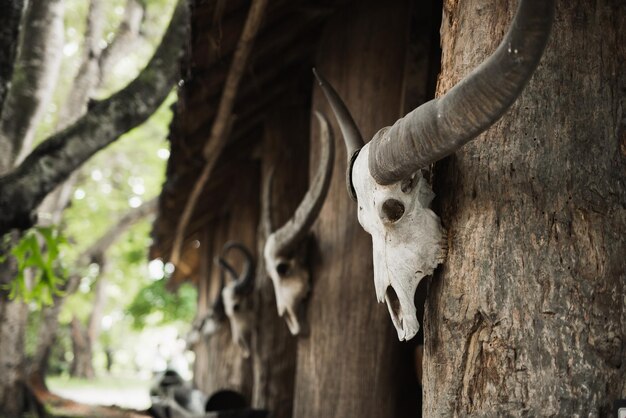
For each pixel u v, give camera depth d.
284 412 7.65
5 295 9.27
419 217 2.98
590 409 2.78
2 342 12.47
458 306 2.97
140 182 20.20
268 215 6.38
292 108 8.05
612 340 2.83
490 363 2.90
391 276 2.98
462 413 2.95
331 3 6.32
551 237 2.90
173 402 9.68
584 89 3.02
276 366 7.75
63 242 7.38
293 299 5.70
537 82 3.02
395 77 5.82
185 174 9.34
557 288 2.86
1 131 9.14
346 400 5.55
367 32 5.98
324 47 6.34
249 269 8.41
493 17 3.19
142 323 24.05
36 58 9.40
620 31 3.11
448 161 3.10
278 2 6.33
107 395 23.06
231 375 10.20
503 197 2.96
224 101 6.80
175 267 15.68
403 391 5.52
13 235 8.69
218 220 12.07
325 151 5.18
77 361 29.59
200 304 12.88
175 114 7.39
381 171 2.89
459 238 3.00
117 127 7.09
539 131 2.98
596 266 2.88
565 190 2.93
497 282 2.91
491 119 2.54
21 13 6.32
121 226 16.09
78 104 13.09
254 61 6.93
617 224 2.93
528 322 2.86
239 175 10.07
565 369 2.81
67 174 6.84
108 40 15.86
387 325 5.55
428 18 5.73
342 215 5.78
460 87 2.55
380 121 5.80
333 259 5.74
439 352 3.04
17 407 12.62
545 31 2.34
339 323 5.65
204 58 6.56
